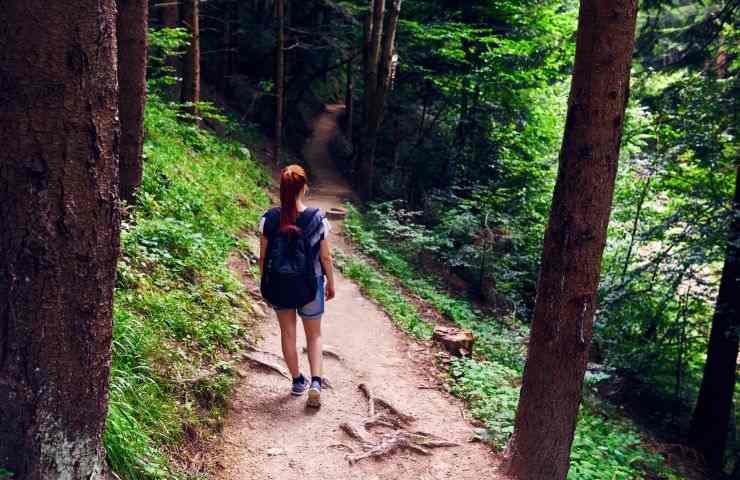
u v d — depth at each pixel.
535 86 18.14
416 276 13.30
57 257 2.37
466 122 20.20
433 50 19.94
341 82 36.25
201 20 25.12
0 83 2.25
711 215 9.75
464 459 4.68
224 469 4.03
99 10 2.35
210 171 12.27
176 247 6.96
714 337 10.02
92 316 2.52
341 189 21.50
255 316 6.83
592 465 5.31
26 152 2.28
